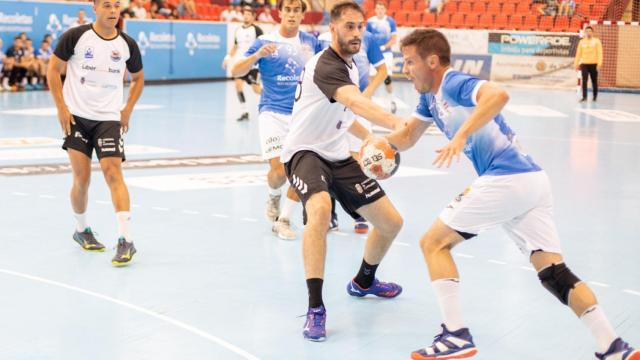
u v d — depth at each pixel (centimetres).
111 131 673
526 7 3008
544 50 2820
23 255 687
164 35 2720
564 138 1560
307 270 518
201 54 2869
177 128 1609
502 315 558
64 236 754
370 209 560
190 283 620
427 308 576
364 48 834
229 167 1170
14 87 2328
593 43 2361
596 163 1262
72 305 560
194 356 471
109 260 678
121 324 524
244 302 578
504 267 680
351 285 599
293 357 475
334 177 562
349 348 493
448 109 460
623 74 2769
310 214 527
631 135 1627
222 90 2548
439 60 458
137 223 814
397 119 482
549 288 467
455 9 3122
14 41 2314
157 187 1003
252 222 830
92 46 662
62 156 1223
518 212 464
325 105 547
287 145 569
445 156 425
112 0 657
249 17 1822
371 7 3209
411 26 3136
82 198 693
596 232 816
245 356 474
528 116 1958
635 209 929
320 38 823
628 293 614
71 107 672
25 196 929
